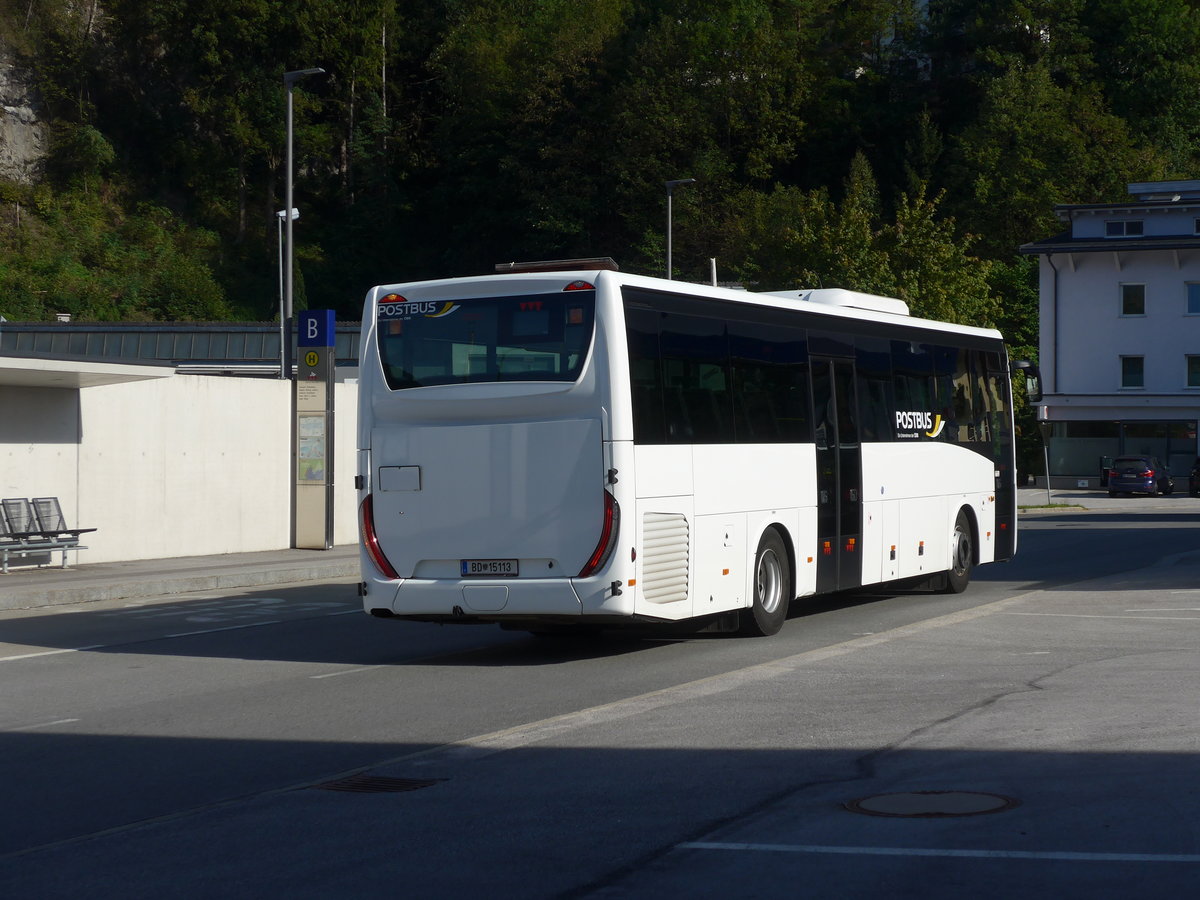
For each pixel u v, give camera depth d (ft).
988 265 186.80
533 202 295.07
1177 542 107.24
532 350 46.42
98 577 76.89
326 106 319.47
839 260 184.65
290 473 100.22
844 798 26.11
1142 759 28.60
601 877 21.61
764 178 314.76
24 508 81.56
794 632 54.75
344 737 34.73
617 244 298.35
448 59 323.57
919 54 353.10
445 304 47.80
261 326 155.33
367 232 309.42
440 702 39.65
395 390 48.19
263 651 51.98
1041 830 23.32
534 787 27.84
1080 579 75.66
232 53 300.20
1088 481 233.76
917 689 38.45
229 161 304.30
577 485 45.65
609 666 46.42
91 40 303.27
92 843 24.64
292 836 24.70
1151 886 20.21
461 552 47.16
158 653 51.85
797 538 54.90
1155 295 231.91
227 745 34.01
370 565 48.57
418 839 24.22
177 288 269.03
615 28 317.22
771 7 340.18
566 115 300.61
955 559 68.49
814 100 331.77
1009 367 75.72
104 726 36.94
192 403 92.89
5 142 286.25
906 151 313.32
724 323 51.29
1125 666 42.01
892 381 63.16
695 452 48.88
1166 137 318.04
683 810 25.66
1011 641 48.62
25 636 57.62
